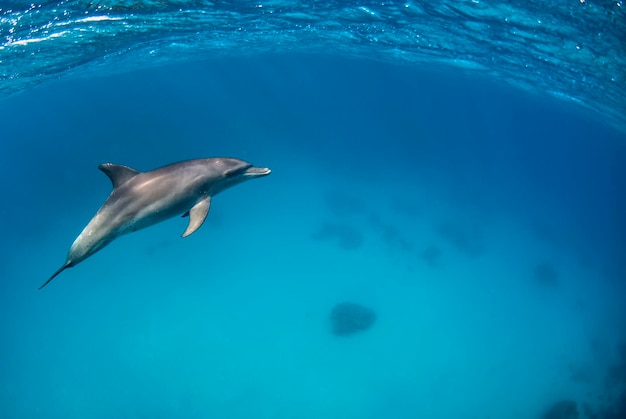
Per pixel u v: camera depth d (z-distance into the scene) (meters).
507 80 30.28
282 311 22.06
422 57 26.16
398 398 17.66
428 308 23.14
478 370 19.61
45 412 17.17
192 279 24.52
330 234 28.72
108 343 20.36
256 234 28.75
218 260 26.17
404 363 19.42
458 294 24.72
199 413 16.77
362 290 23.95
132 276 24.94
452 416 17.12
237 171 5.64
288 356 19.34
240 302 22.66
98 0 11.11
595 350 21.95
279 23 17.52
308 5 14.27
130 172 5.13
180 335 20.56
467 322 22.58
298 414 16.73
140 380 18.28
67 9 11.26
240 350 19.64
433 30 16.83
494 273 27.52
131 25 14.45
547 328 23.19
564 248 34.06
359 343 20.16
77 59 18.73
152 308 22.39
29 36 12.69
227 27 18.03
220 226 29.27
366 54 29.83
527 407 17.94
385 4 13.84
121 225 4.88
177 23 15.70
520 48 16.66
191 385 17.97
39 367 19.27
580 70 17.25
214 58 35.16
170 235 28.31
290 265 25.77
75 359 19.56
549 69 19.27
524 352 21.08
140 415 16.80
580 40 13.30
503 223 36.16
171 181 5.10
